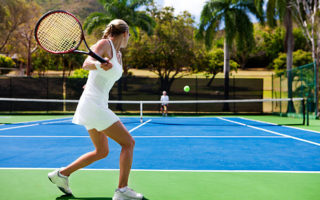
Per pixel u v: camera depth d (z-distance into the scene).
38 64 35.34
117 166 4.07
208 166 4.09
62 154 5.08
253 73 57.19
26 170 3.88
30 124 11.45
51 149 5.61
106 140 2.70
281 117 16.17
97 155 2.69
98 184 3.20
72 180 3.36
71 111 18.55
